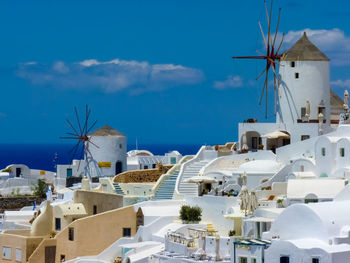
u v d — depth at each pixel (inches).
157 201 6796.3
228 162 7308.1
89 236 6761.8
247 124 7485.2
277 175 6628.9
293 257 4931.1
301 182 5935.0
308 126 7135.8
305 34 7608.3
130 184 7613.2
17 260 7007.9
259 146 7372.1
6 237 7130.9
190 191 7229.3
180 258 5679.1
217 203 6432.1
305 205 5098.4
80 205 7234.3
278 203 5930.1
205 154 7667.3
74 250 6776.6
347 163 6269.7
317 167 6481.3
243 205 5959.6
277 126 7362.2
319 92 7426.2
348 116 7224.4
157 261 5861.2
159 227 6466.5
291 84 7460.6
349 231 4965.6
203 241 5733.3
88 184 7662.4
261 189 6501.0
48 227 7116.1
